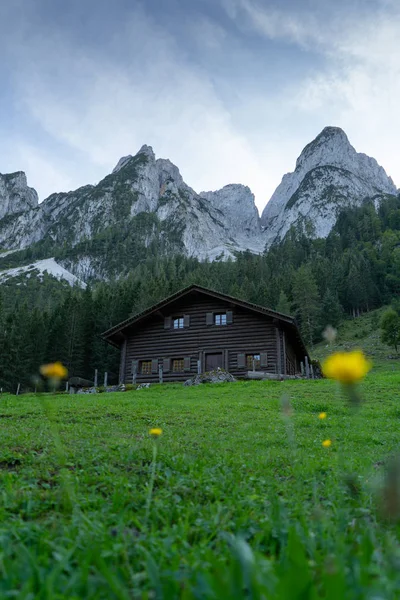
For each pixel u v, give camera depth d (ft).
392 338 241.76
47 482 13.01
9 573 5.55
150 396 65.00
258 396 61.41
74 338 198.80
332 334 5.03
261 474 15.35
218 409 45.21
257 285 387.14
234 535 8.05
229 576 4.79
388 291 375.86
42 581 5.24
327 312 319.88
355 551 6.22
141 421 33.58
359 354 5.01
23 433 23.12
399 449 21.75
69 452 17.42
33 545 7.24
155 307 99.66
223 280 413.39
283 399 10.64
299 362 127.85
